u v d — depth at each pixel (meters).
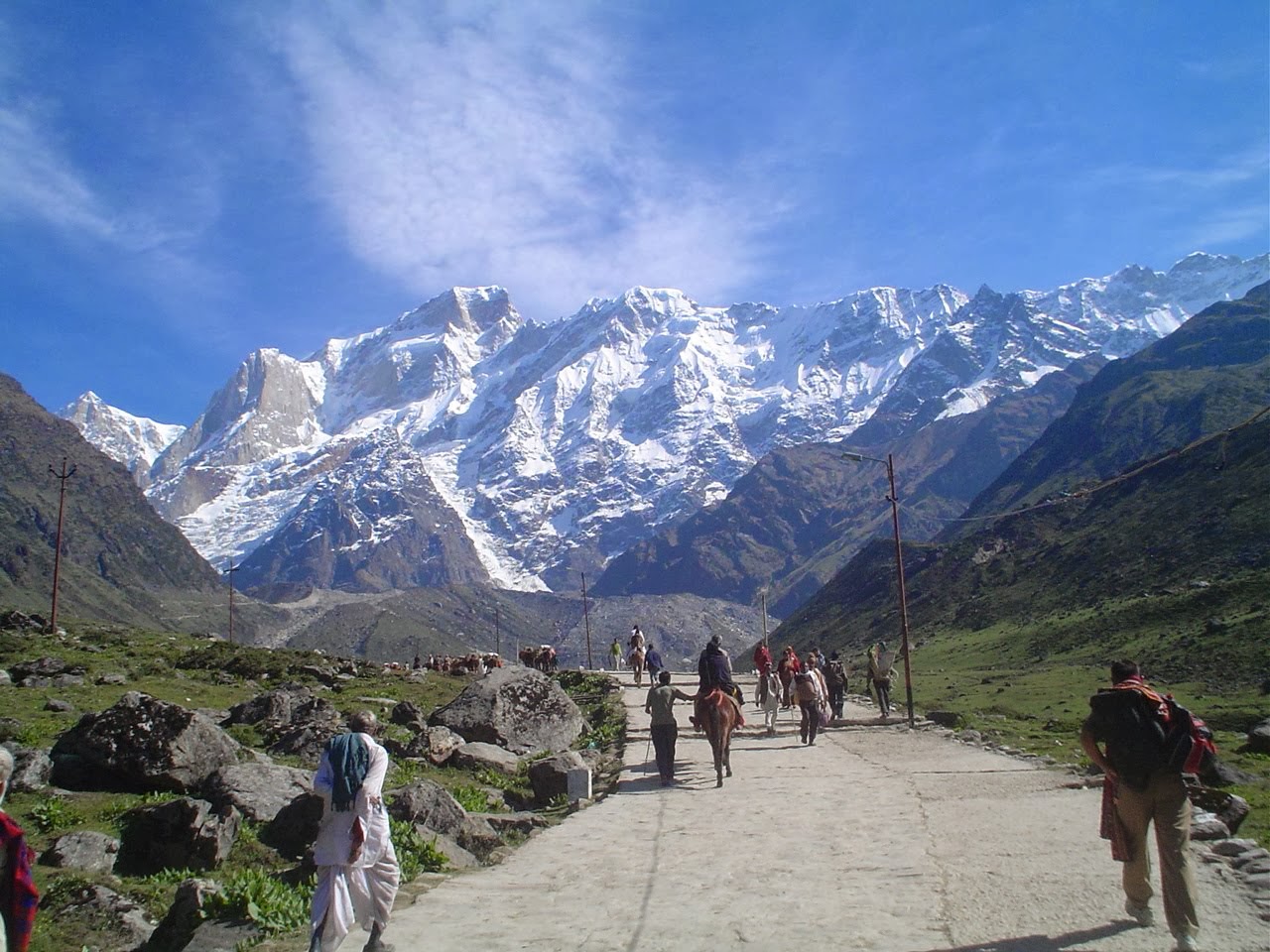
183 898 10.92
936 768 21.11
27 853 6.92
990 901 10.12
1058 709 47.88
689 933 9.66
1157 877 10.52
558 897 11.38
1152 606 80.75
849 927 9.54
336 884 8.98
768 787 19.23
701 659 21.05
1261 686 51.53
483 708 26.16
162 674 32.62
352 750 9.39
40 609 187.62
